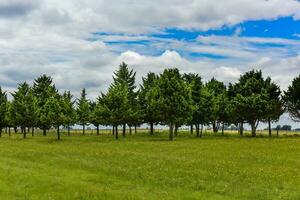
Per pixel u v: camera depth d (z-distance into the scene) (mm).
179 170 36375
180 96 90625
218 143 73562
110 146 67188
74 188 27594
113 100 94750
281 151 57219
